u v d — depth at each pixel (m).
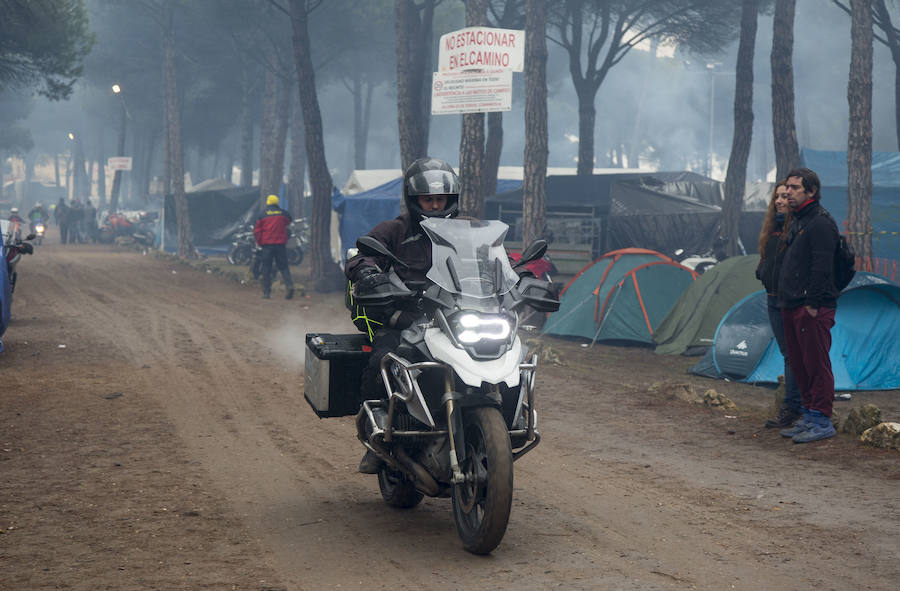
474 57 13.20
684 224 20.42
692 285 13.08
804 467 6.18
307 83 21.52
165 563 4.09
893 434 6.55
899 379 9.70
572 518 4.95
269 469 6.03
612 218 20.48
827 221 6.65
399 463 4.47
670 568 4.09
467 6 14.21
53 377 9.36
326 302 18.67
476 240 4.36
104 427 7.20
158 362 10.59
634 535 4.62
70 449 6.44
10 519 4.77
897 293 9.68
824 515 4.99
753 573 4.02
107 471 5.86
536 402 8.76
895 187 17.73
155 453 6.39
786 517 4.95
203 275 25.31
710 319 12.41
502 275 4.29
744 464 6.30
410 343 4.22
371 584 3.86
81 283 21.50
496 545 4.14
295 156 42.50
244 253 29.70
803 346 6.86
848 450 6.59
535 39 15.81
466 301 4.13
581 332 13.94
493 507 4.00
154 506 5.07
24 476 5.68
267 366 10.56
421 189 4.53
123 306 16.83
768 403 8.90
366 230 22.27
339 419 7.78
